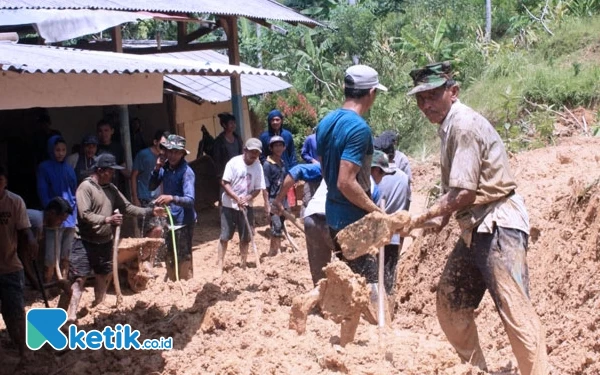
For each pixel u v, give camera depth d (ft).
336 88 77.61
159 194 36.70
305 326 21.97
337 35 79.92
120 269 32.19
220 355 21.58
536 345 18.57
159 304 27.27
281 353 20.74
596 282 22.71
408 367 19.04
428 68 19.12
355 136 20.57
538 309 23.99
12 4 38.24
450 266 20.17
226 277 29.78
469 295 20.17
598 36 64.90
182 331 24.35
